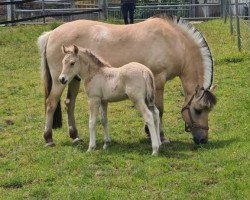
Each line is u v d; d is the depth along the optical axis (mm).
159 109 10008
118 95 9398
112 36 10102
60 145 10297
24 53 20109
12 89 15523
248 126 10609
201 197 7488
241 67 15984
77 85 10453
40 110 13336
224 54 17453
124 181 8172
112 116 12336
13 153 9953
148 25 10102
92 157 9242
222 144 9719
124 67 9289
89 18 26109
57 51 10188
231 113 11609
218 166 8633
